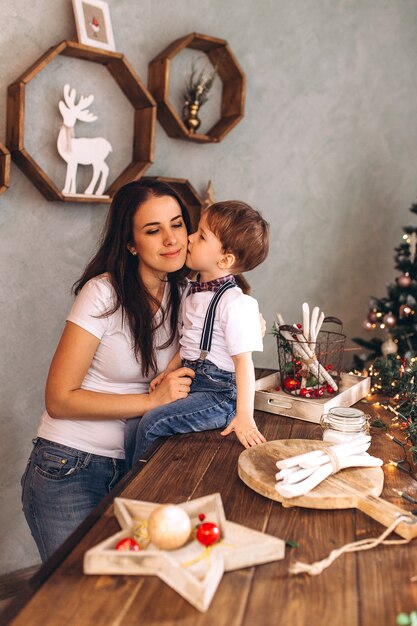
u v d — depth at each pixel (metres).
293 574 1.14
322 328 4.04
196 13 3.12
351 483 1.45
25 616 1.00
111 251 1.91
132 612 1.02
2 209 2.61
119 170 2.96
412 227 3.69
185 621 1.00
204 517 1.29
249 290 3.42
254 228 1.89
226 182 3.40
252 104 3.43
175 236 1.88
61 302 2.85
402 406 2.12
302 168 3.73
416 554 1.22
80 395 1.85
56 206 2.76
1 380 2.71
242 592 1.08
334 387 2.08
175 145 3.14
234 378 1.93
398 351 3.66
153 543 1.20
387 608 1.05
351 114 3.90
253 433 1.73
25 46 2.56
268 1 3.38
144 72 2.98
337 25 3.72
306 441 1.66
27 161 2.52
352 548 1.22
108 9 2.73
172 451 1.69
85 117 2.72
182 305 2.00
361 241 4.15
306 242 3.85
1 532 2.80
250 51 3.36
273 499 1.41
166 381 1.88
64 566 1.14
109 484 1.99
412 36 4.13
